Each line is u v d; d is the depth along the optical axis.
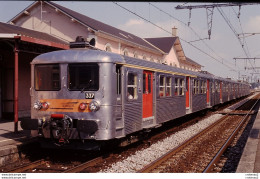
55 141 8.23
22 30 15.01
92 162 7.88
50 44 11.11
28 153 8.86
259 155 7.88
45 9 20.69
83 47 8.90
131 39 25.44
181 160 8.46
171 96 13.21
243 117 20.28
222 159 8.87
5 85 14.30
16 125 10.01
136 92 9.69
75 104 8.16
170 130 14.27
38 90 8.62
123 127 8.79
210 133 13.42
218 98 25.47
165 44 32.53
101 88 8.03
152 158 8.66
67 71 8.33
